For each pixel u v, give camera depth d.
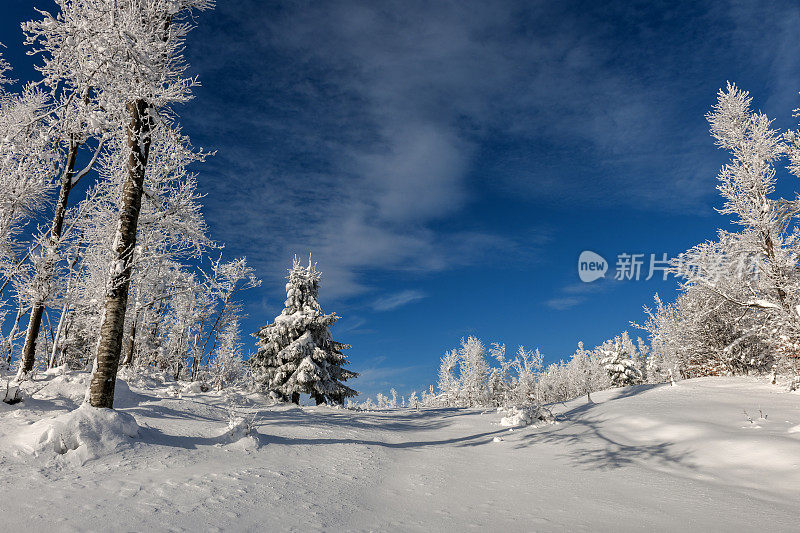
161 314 24.89
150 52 8.71
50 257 12.52
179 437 8.04
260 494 5.15
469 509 5.27
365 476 7.12
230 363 35.44
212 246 11.79
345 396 25.56
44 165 12.20
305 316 25.20
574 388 45.88
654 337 31.27
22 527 3.34
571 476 7.36
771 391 15.63
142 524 3.67
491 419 17.12
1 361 14.62
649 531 4.45
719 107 20.50
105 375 7.73
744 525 4.69
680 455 8.55
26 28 8.35
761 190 19.58
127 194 8.99
